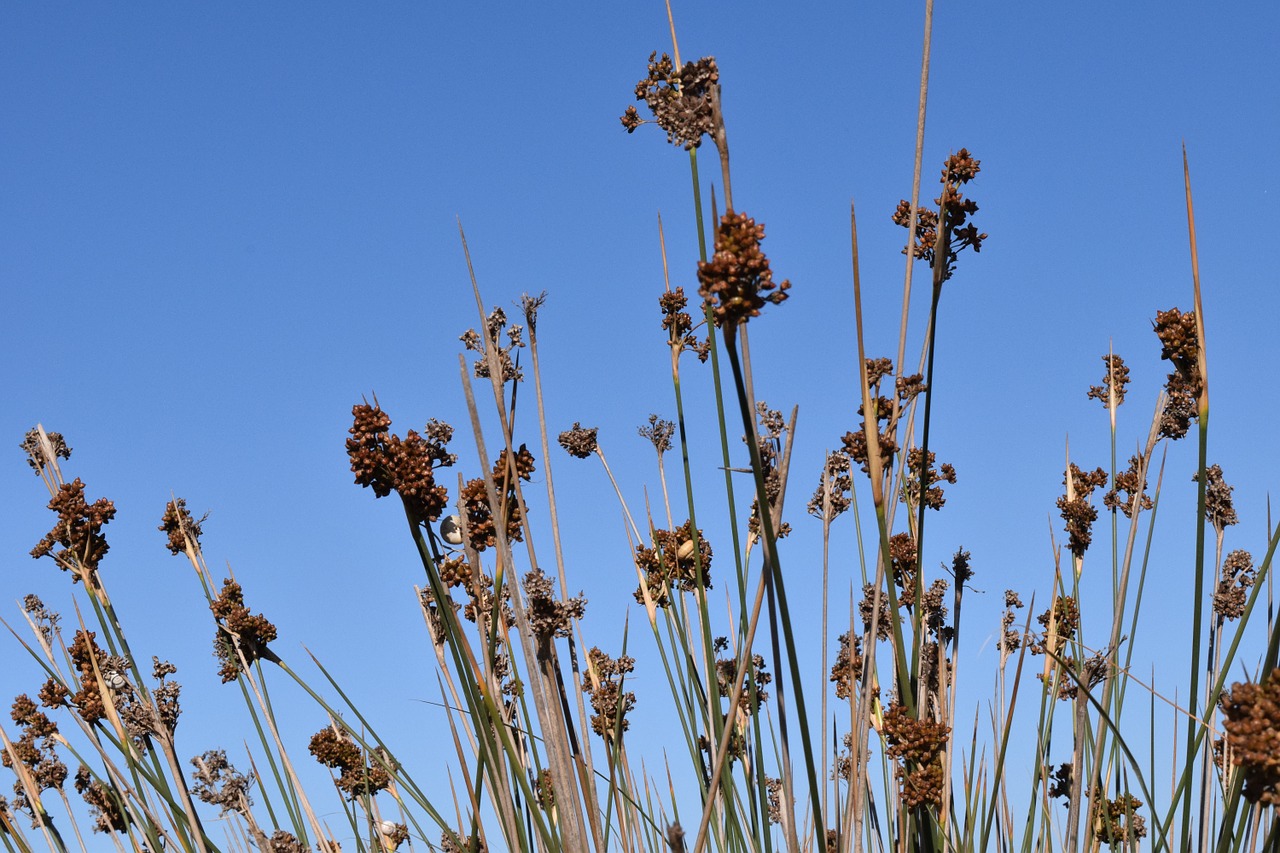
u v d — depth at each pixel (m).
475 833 2.12
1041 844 2.30
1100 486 2.46
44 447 2.32
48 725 2.47
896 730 2.07
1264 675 1.87
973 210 2.08
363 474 1.96
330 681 2.24
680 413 2.18
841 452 2.17
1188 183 1.94
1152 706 2.31
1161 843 2.05
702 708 2.29
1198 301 1.93
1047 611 2.38
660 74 2.13
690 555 2.38
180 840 2.22
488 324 2.09
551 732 1.96
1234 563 2.30
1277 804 1.83
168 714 2.21
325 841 2.30
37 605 2.32
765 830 2.06
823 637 2.14
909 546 2.29
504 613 2.12
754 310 1.83
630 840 2.29
